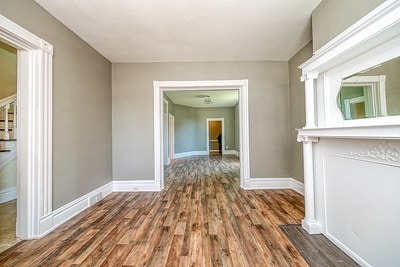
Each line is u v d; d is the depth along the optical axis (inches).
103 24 102.0
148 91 156.5
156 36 115.5
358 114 65.7
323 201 83.7
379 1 58.3
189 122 412.8
